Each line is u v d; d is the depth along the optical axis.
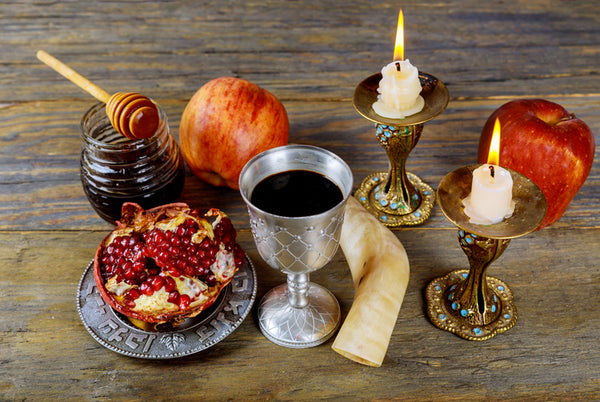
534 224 0.48
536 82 0.75
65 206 0.63
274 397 0.50
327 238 0.47
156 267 0.52
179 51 0.81
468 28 0.84
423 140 0.69
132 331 0.52
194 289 0.51
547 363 0.52
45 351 0.53
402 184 0.62
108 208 0.59
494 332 0.53
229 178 0.63
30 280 0.57
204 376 0.51
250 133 0.61
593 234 0.60
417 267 0.58
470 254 0.51
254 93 0.62
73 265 0.58
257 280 0.57
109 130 0.61
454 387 0.50
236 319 0.52
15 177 0.66
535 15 0.86
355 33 0.84
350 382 0.51
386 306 0.50
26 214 0.62
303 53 0.80
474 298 0.53
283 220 0.45
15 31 0.84
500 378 0.51
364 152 0.68
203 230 0.52
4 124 0.71
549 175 0.58
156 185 0.58
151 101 0.56
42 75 0.77
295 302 0.53
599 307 0.55
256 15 0.87
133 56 0.80
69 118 0.72
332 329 0.53
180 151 0.63
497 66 0.78
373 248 0.53
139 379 0.51
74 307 0.55
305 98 0.74
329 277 0.57
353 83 0.76
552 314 0.54
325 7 0.89
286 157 0.50
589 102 0.72
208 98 0.61
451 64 0.78
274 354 0.52
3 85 0.76
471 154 0.67
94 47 0.82
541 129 0.58
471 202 0.49
